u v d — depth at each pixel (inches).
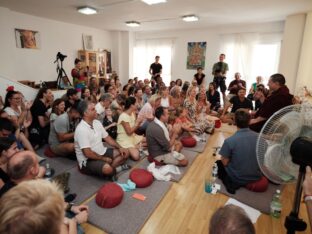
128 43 302.7
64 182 80.5
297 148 40.6
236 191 83.3
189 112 156.0
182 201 77.7
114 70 313.7
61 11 191.8
